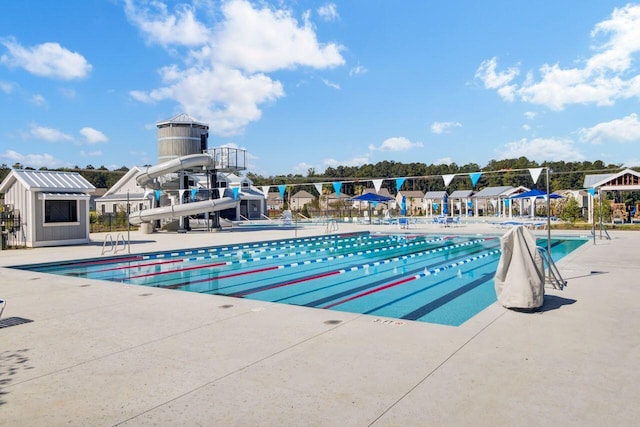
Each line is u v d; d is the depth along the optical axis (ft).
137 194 124.26
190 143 87.04
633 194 138.92
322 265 40.47
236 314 18.49
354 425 9.04
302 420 9.28
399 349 13.61
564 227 80.07
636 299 20.11
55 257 41.06
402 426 8.96
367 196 97.09
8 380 11.62
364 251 52.44
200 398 10.42
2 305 17.10
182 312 18.95
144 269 37.81
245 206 146.10
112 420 9.42
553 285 22.44
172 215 77.10
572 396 10.19
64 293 23.48
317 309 19.52
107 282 26.96
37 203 52.11
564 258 35.04
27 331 16.20
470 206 178.70
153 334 15.67
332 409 9.75
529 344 13.91
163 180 84.79
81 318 18.04
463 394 10.38
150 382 11.39
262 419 9.36
